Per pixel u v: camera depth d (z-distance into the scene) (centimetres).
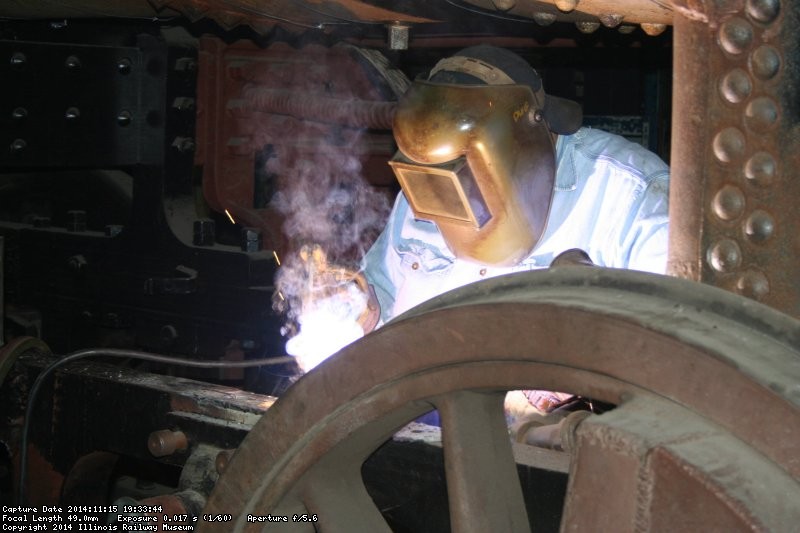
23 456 206
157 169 266
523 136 171
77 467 209
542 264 194
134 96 260
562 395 189
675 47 116
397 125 170
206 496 171
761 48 109
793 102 108
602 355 99
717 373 91
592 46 288
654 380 95
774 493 86
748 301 99
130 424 194
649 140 420
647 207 186
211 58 268
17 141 240
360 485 140
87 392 202
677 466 87
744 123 111
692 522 87
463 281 205
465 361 112
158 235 268
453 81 174
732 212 113
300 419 129
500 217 173
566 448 134
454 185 170
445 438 117
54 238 288
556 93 393
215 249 261
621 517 91
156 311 271
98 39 271
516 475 125
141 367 287
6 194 310
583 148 195
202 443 179
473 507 117
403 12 199
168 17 255
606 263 190
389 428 131
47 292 292
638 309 100
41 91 243
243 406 177
